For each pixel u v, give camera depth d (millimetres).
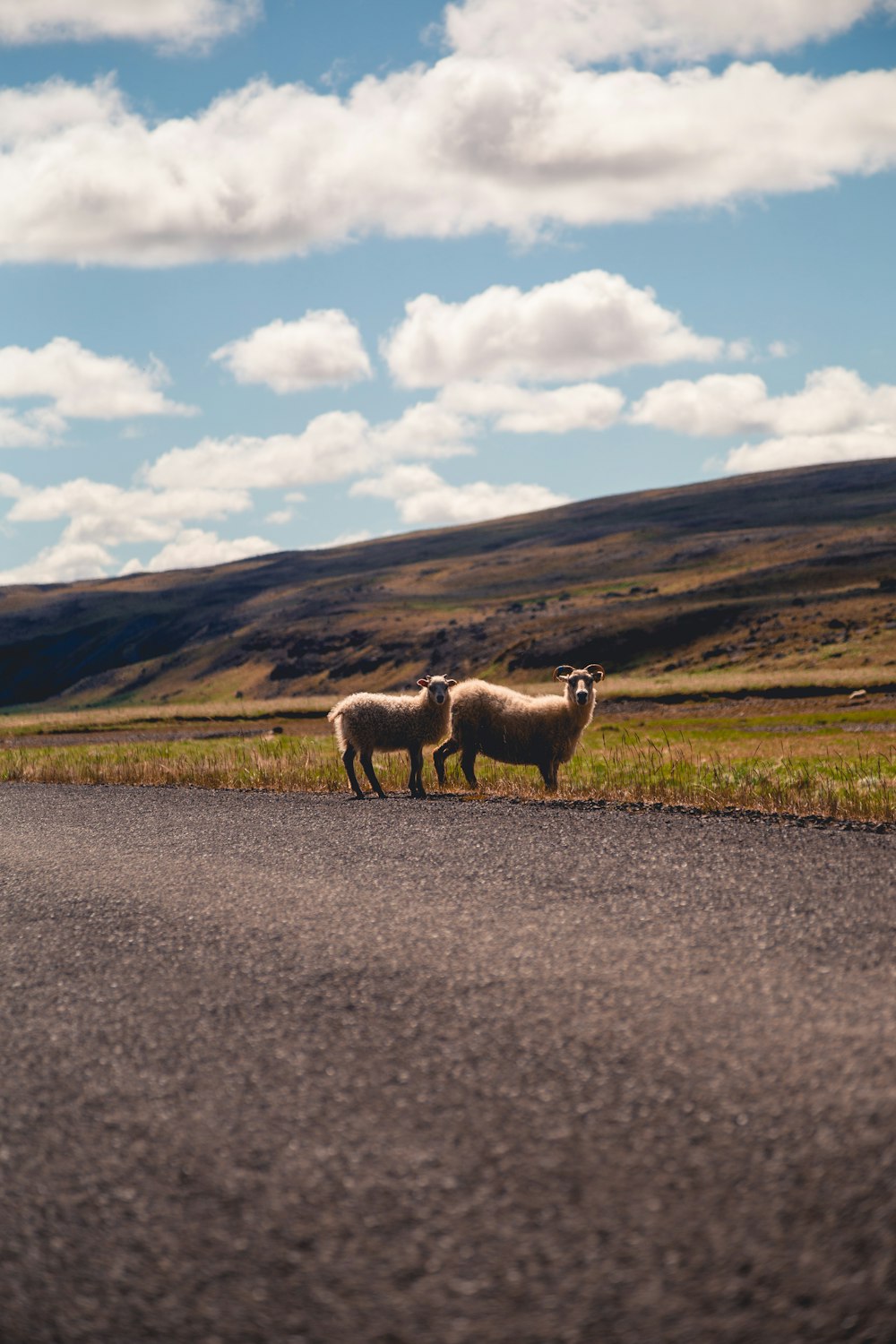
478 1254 3924
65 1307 3789
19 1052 6035
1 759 31391
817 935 7000
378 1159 4598
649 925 7551
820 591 150375
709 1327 3482
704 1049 5336
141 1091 5402
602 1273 3773
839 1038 5312
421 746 16812
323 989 6680
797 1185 4129
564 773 18328
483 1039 5695
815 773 15961
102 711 83438
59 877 10883
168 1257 4039
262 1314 3707
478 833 11656
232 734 57281
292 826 13344
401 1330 3590
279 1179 4500
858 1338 3367
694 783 14523
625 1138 4582
